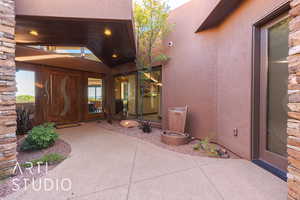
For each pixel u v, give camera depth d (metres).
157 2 4.42
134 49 5.00
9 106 2.10
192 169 2.34
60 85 5.93
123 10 2.95
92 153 3.00
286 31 2.11
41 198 1.65
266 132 2.43
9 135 2.09
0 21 2.05
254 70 2.51
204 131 3.86
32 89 5.14
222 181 2.00
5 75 2.08
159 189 1.83
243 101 2.73
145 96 5.93
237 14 2.88
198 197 1.69
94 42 4.62
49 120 5.58
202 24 3.60
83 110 6.77
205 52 3.82
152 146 3.46
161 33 4.83
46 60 5.32
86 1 2.85
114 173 2.21
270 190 1.81
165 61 4.89
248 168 2.34
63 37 4.29
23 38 4.41
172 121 4.21
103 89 7.60
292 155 1.34
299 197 1.27
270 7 2.15
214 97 3.68
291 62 1.35
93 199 1.64
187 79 4.24
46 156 2.69
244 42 2.70
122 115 7.28
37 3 2.71
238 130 2.87
